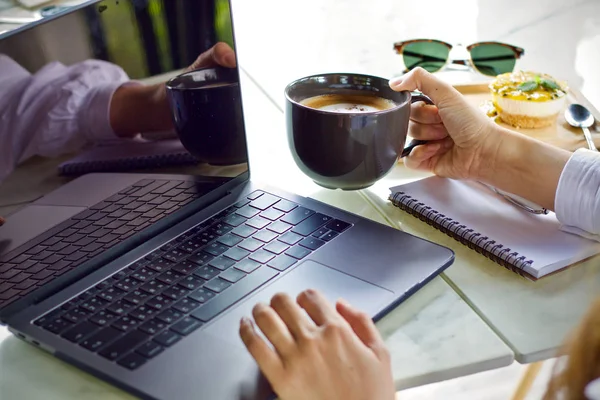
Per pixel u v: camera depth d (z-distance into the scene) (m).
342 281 0.74
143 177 0.80
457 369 0.66
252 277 0.75
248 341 0.62
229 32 0.84
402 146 0.90
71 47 0.70
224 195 0.90
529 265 0.76
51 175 0.71
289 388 0.60
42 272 0.72
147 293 0.73
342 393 0.59
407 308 0.73
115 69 0.74
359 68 1.31
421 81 0.90
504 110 1.06
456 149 0.93
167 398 0.60
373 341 0.64
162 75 0.78
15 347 0.70
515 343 0.68
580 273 0.77
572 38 1.45
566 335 0.67
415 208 0.88
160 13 0.77
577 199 0.82
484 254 0.81
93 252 0.77
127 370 0.63
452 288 0.76
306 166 0.90
